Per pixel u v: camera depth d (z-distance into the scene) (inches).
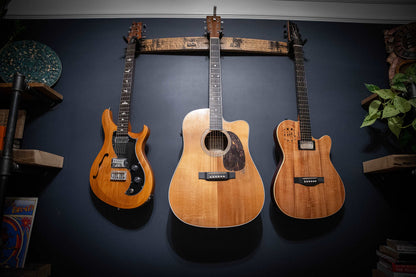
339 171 67.6
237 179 55.7
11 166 51.4
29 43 72.0
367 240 63.5
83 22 75.9
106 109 63.4
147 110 69.5
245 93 71.3
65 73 72.1
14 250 57.7
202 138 58.4
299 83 66.8
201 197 54.1
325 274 61.3
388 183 67.0
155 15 75.7
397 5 78.4
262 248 61.9
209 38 71.3
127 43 72.6
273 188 57.6
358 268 61.9
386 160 56.3
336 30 77.4
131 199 56.6
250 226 62.9
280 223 63.4
